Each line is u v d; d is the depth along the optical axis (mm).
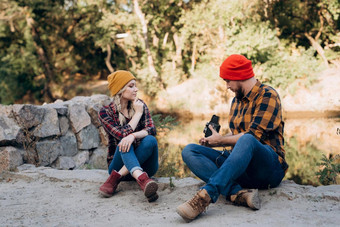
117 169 3318
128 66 27688
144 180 2898
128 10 26016
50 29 28609
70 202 3129
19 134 4570
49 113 5105
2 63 26062
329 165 4078
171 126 6410
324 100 18797
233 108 2965
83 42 30859
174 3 26359
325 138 11711
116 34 26266
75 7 27359
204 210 2498
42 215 2787
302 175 6816
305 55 21031
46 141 4992
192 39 24141
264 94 2711
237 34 21562
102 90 27516
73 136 5508
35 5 25828
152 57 26125
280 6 25469
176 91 23391
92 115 5973
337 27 24516
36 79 26922
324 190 2881
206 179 2768
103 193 3184
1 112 4609
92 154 5914
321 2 23703
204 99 21469
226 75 2750
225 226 2270
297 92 20000
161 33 27219
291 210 2514
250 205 2541
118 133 3188
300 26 25562
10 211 2896
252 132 2646
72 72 28891
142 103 3357
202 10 23250
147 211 2803
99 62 31844
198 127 16297
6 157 4305
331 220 2287
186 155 2828
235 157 2453
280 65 20641
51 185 3721
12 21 25688
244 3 21875
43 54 27125
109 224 2504
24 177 3982
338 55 22828
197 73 23828
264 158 2604
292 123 16188
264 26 21969
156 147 3234
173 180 3496
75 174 3953
